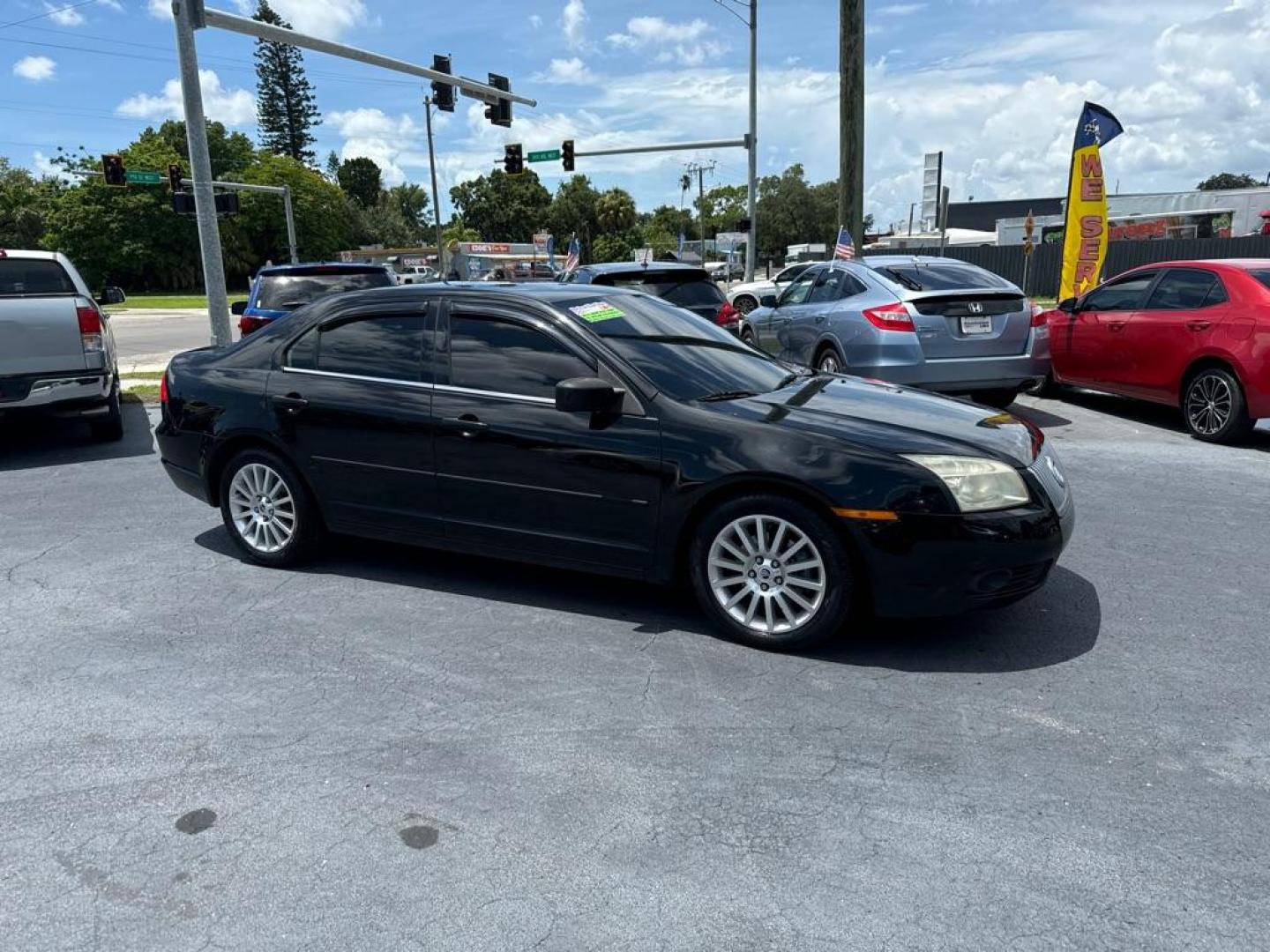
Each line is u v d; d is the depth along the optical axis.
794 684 3.66
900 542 3.64
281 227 78.75
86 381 8.30
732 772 3.04
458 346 4.59
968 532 3.62
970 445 3.84
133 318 37.69
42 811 2.88
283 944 2.31
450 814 2.83
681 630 4.19
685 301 10.62
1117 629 4.16
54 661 3.96
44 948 2.31
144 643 4.14
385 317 4.84
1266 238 28.52
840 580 3.76
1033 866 2.57
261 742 3.27
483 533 4.51
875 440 3.81
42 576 5.06
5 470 7.83
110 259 72.69
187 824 2.80
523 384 4.39
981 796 2.90
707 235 110.38
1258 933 2.30
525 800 2.90
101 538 5.77
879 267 9.02
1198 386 8.20
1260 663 3.82
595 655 3.94
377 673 3.81
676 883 2.52
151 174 30.09
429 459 4.55
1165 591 4.63
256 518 5.17
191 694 3.64
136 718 3.45
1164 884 2.48
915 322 8.27
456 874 2.56
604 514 4.18
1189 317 8.22
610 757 3.14
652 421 4.07
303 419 4.87
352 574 5.03
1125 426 8.95
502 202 113.31
